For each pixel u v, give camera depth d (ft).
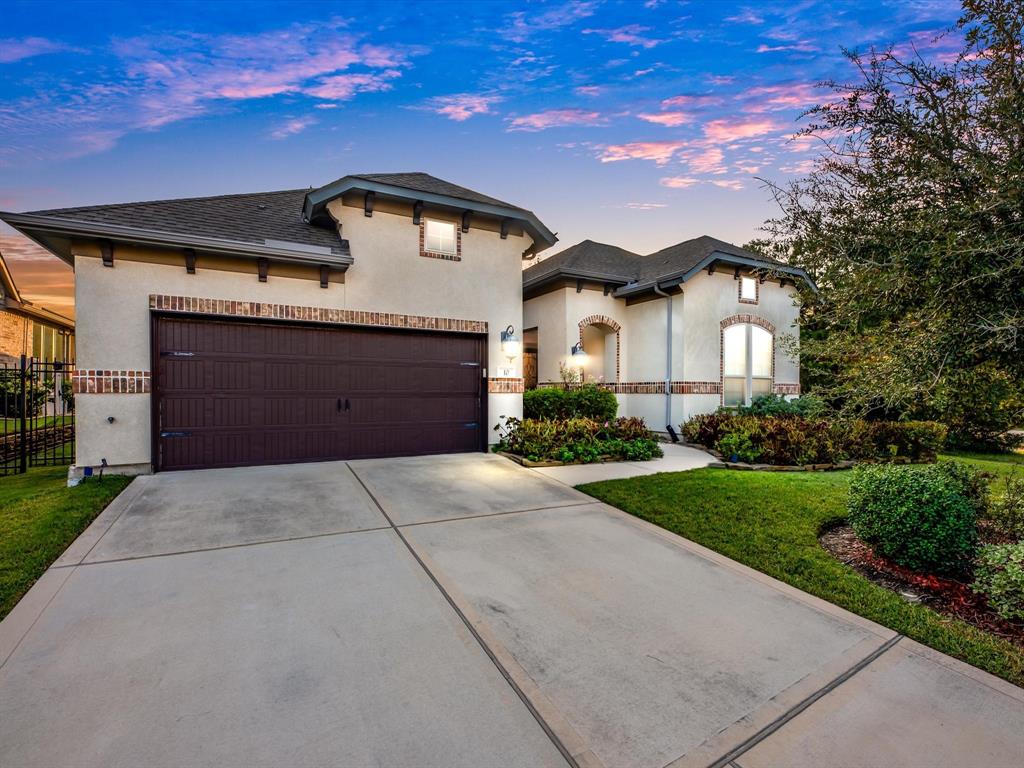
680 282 39.52
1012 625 10.74
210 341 25.53
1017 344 11.74
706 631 10.26
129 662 8.66
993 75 12.32
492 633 10.00
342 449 28.81
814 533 16.61
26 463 27.99
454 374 32.22
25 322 57.67
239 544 14.89
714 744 6.97
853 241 14.53
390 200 29.76
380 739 6.89
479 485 23.21
